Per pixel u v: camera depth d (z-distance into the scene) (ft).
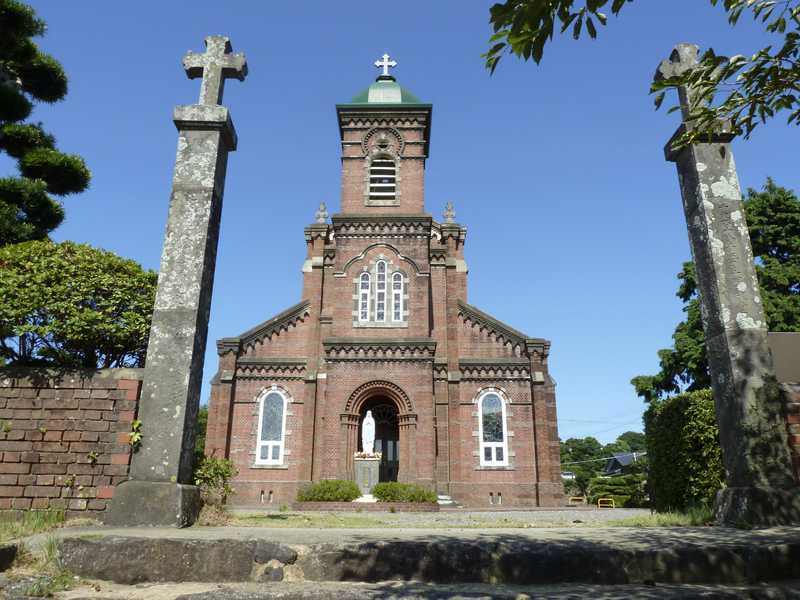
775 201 110.52
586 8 18.16
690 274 113.29
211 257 33.01
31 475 28.66
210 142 33.71
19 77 65.77
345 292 103.50
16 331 33.50
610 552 20.74
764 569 20.86
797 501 28.58
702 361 107.24
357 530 26.66
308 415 102.73
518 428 103.60
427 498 83.15
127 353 37.45
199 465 32.50
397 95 120.26
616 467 290.97
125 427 29.27
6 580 19.40
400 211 110.73
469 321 110.93
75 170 64.64
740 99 25.27
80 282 35.40
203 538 21.52
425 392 95.09
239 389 105.40
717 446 39.24
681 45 36.14
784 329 99.04
